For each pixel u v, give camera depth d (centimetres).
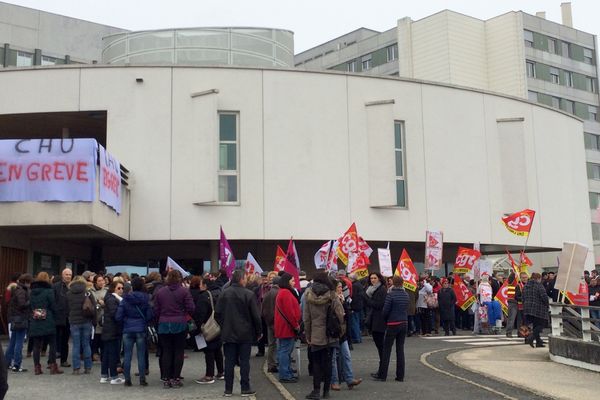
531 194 2841
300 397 998
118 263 2691
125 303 1109
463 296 2152
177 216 2283
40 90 2311
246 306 1020
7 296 1336
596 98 7088
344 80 2478
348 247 1881
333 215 2395
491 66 6372
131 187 2277
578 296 1717
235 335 1006
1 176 1766
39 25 6234
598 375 1222
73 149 1778
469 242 2625
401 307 1145
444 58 6081
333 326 977
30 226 1800
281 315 1132
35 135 2680
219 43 2669
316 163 2405
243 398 984
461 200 2628
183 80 2345
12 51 6034
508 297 2056
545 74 6638
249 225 2322
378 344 1172
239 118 2370
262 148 2369
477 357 1493
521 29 6303
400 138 2577
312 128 2417
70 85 2314
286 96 2409
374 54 7200
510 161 2755
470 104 2708
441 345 1783
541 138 2927
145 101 2322
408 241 2508
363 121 2481
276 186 2359
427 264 2267
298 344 1205
